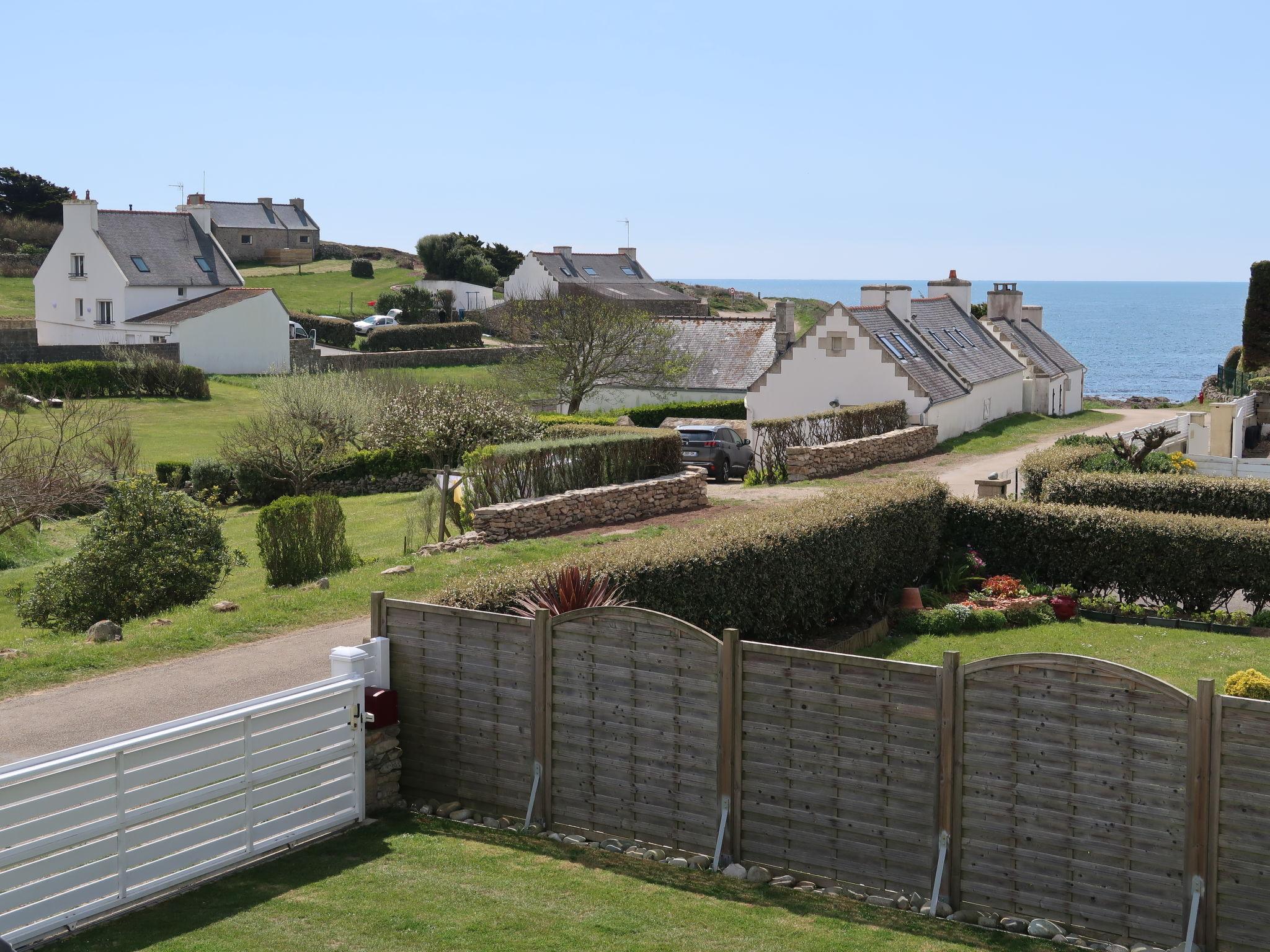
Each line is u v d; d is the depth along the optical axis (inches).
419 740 386.0
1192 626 634.2
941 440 1421.0
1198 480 778.8
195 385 1984.5
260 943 274.5
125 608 641.6
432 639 380.5
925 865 315.6
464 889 308.7
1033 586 677.9
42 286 2635.3
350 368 2388.0
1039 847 303.4
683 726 342.0
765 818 334.3
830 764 324.5
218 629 550.6
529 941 278.2
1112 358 6176.2
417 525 903.1
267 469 1259.8
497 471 829.2
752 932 288.8
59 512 1163.3
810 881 330.0
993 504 713.6
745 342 1963.6
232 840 320.8
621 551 466.9
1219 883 283.6
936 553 706.2
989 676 306.0
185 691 465.7
